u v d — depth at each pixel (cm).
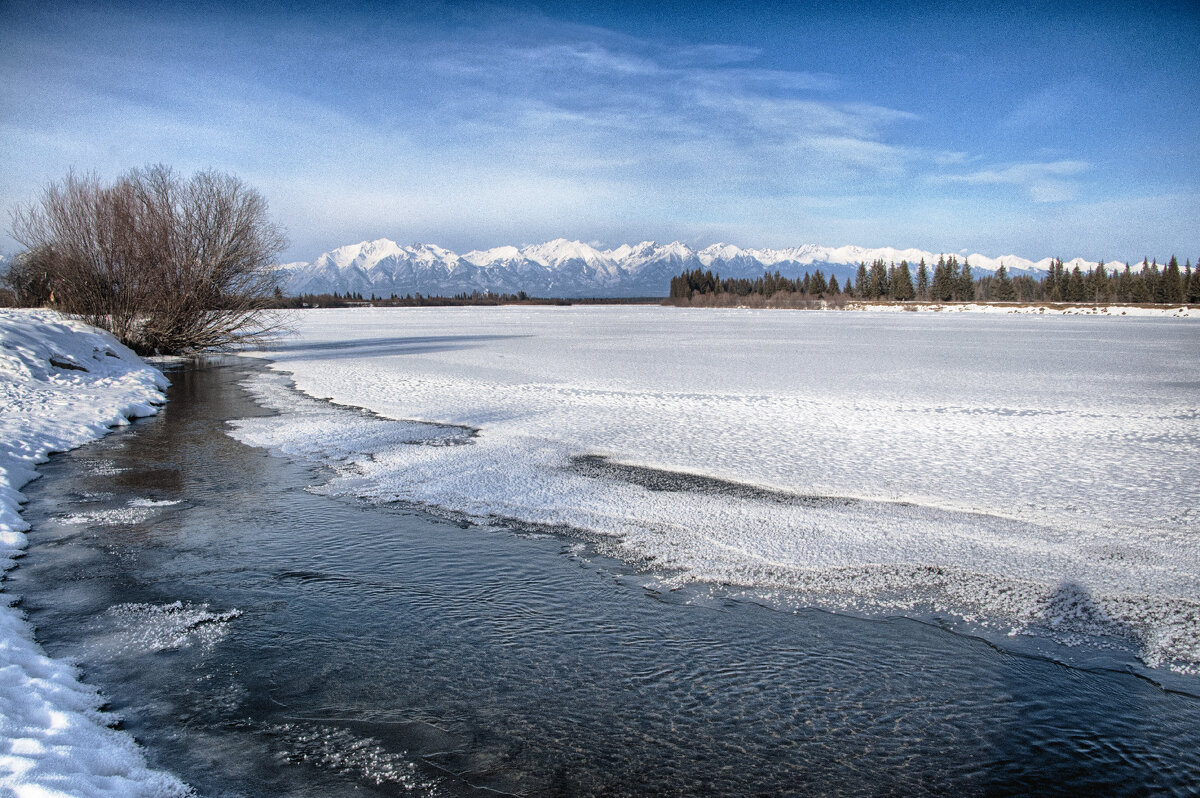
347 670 543
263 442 1357
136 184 3114
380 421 1567
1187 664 560
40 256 3003
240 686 519
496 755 446
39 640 582
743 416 1630
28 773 378
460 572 733
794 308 13912
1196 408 1773
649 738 465
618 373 2491
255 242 3397
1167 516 912
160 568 740
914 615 640
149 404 1800
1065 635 604
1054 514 920
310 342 4156
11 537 805
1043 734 474
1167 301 12138
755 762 443
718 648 582
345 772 427
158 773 417
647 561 762
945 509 941
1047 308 11575
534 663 557
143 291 3119
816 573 730
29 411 1517
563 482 1066
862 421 1577
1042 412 1711
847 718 489
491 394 1969
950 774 434
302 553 784
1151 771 439
